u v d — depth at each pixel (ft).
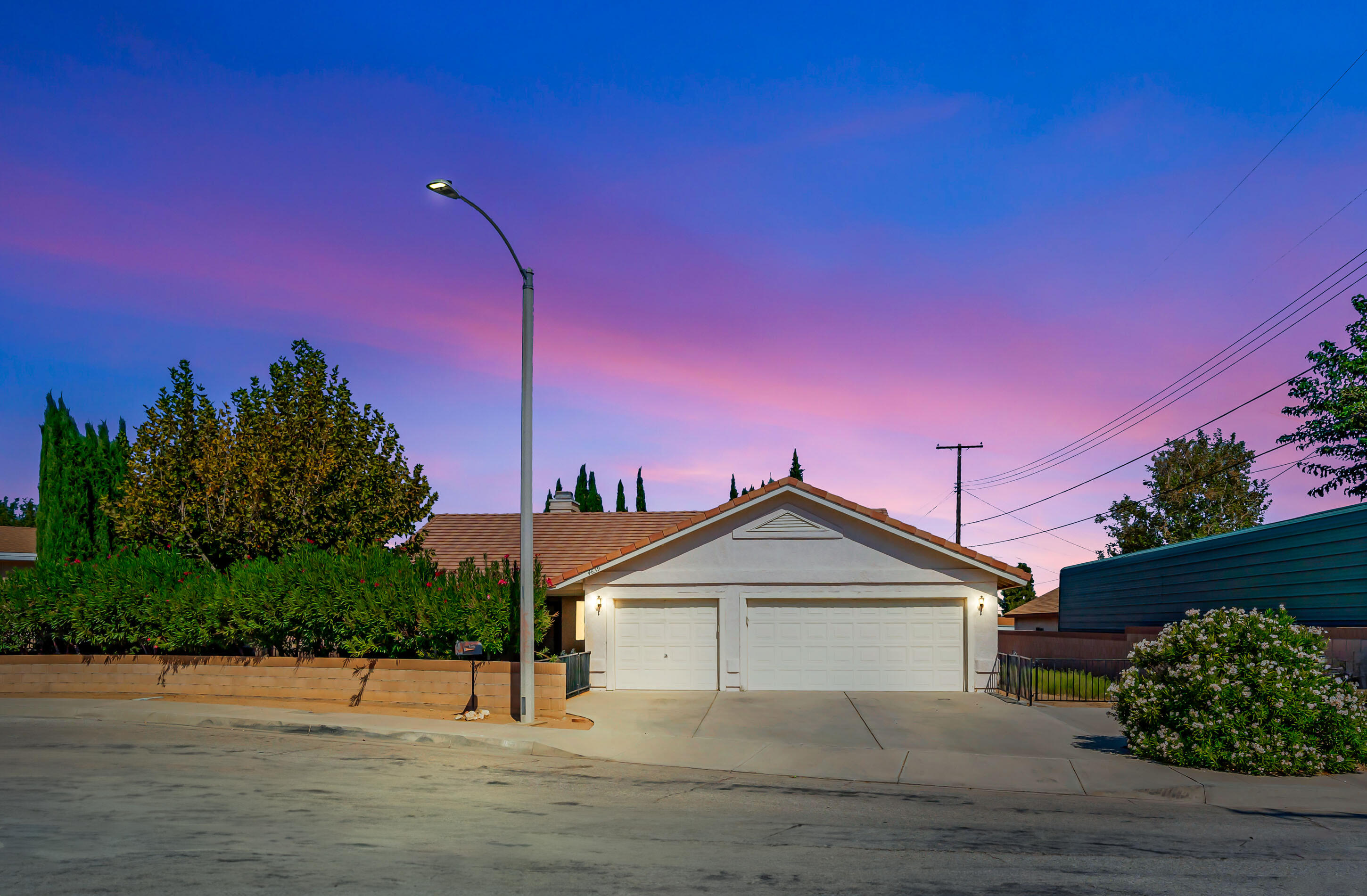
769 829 30.09
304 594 62.39
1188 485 128.26
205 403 76.38
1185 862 26.27
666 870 24.17
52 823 27.66
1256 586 65.87
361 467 77.87
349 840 26.48
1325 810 34.86
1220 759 41.91
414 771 39.65
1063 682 71.72
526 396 54.13
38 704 60.03
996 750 47.24
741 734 52.08
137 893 20.71
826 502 73.67
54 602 67.46
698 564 74.74
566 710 61.05
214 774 37.06
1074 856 26.73
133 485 74.95
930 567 73.05
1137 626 85.66
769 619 74.13
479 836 27.63
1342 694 42.11
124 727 51.37
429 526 99.14
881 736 51.55
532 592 54.13
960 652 72.95
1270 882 24.16
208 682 63.98
